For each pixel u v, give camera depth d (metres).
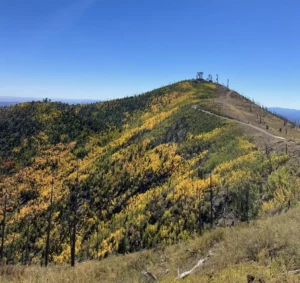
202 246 17.23
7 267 16.61
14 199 106.38
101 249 56.59
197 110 106.94
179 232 47.00
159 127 111.94
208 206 47.56
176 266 15.59
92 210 82.38
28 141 146.00
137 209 64.81
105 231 64.44
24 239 78.69
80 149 138.75
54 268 18.72
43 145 144.25
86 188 93.75
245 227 18.53
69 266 19.56
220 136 76.56
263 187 43.00
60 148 141.88
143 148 98.81
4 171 126.50
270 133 72.19
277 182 41.72
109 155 113.69
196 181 58.47
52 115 167.00
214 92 172.00
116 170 94.06
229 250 13.84
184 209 51.88
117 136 145.75
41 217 88.19
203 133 85.56
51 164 129.00
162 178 76.56
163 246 21.02
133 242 54.03
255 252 12.47
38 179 117.25
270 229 14.29
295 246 11.34
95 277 15.66
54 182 112.31
